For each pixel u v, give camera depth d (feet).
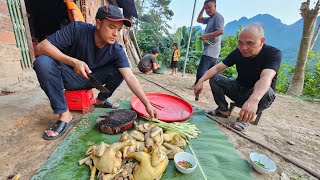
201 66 13.41
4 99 8.25
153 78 18.86
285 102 13.79
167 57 41.47
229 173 4.82
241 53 7.28
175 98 9.15
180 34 35.78
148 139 5.15
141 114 7.17
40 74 5.77
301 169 5.46
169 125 6.06
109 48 6.93
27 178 4.33
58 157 4.91
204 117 8.14
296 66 19.39
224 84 8.34
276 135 7.57
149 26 55.31
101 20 5.83
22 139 5.77
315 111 12.05
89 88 7.71
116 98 10.36
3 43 9.48
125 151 4.57
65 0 13.94
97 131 6.24
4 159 4.89
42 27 24.43
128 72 7.01
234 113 9.69
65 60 5.74
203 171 4.76
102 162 4.20
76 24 6.53
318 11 17.38
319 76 21.29
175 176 4.50
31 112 7.30
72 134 5.99
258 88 6.31
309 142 7.27
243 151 6.07
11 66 9.93
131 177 4.11
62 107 6.28
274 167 4.99
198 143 6.08
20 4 10.66
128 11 26.66
